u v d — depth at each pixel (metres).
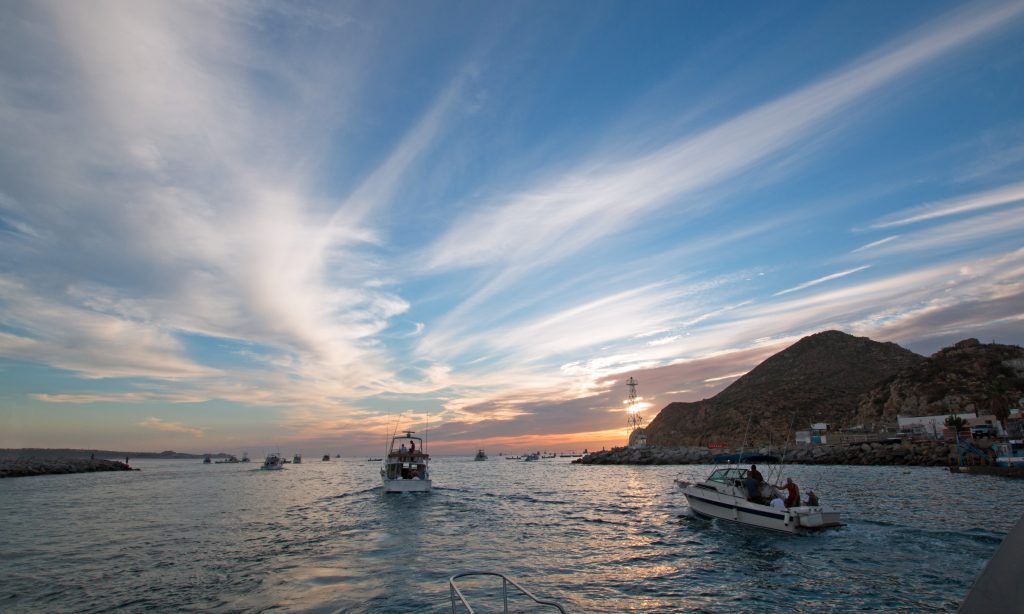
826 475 57.03
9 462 102.25
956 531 21.39
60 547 21.88
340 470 127.31
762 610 12.64
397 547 20.78
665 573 16.20
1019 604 3.86
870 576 15.32
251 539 23.28
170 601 13.82
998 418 85.94
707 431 179.00
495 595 13.91
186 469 132.50
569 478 74.62
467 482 66.50
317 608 12.95
